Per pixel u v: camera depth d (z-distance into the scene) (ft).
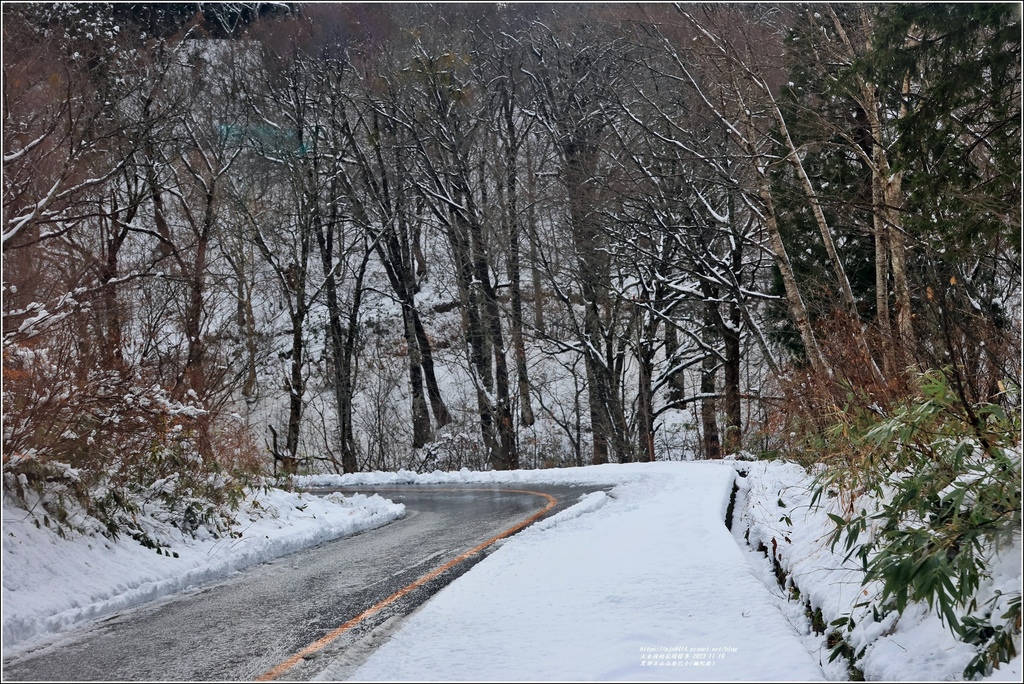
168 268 80.84
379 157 123.24
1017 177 37.32
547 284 118.11
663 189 91.20
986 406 19.69
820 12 62.75
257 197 127.44
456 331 128.77
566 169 108.47
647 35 73.36
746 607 20.21
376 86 118.93
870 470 22.00
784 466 48.39
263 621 24.45
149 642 22.62
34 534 29.55
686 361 114.21
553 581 25.62
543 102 119.34
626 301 104.47
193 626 24.30
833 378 38.22
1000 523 16.01
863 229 59.31
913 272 46.39
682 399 107.04
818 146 65.72
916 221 41.47
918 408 20.24
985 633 15.29
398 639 20.33
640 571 25.63
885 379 33.32
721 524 33.73
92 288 44.39
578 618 20.71
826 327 43.96
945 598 15.37
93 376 37.06
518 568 28.78
